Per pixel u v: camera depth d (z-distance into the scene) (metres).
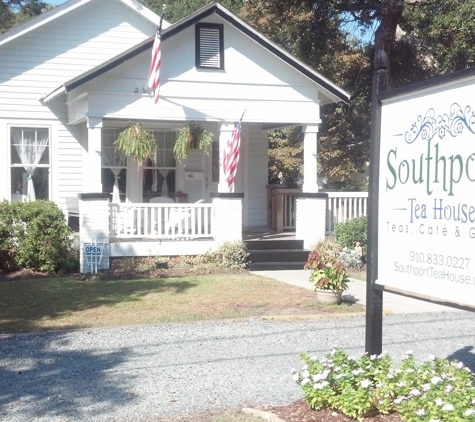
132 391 7.32
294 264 16.34
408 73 22.75
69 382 7.68
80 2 18.25
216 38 16.38
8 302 12.07
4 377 7.93
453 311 11.64
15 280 14.59
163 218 16.81
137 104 15.79
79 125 18.31
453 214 5.67
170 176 19.02
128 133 15.59
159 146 18.84
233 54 16.52
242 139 19.89
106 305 11.80
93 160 15.49
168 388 7.41
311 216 17.05
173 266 15.74
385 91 6.48
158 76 14.74
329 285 11.84
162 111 16.02
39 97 18.12
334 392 5.89
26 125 17.98
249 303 11.98
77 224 18.19
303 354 6.33
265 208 20.19
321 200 17.09
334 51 23.33
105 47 18.77
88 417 6.54
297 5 21.55
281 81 16.86
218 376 7.82
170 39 16.02
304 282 14.26
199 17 15.91
